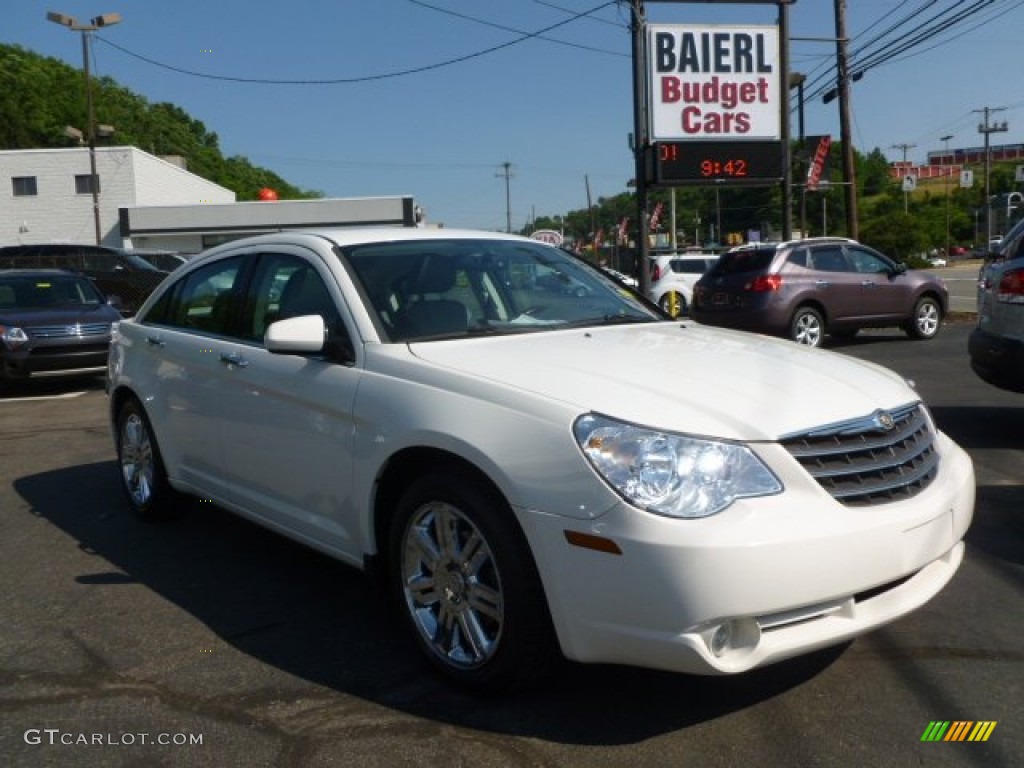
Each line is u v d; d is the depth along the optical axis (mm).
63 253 24188
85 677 3666
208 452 4828
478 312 4227
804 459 3043
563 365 3486
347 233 4613
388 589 3889
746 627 2900
